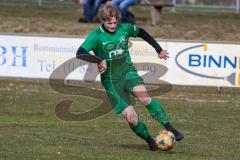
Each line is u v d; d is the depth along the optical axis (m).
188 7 116.38
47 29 85.19
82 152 33.06
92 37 32.25
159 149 33.41
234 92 62.56
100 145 35.47
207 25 92.62
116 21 32.22
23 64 63.44
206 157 32.59
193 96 60.06
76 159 31.19
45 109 50.44
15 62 63.50
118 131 40.88
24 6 113.88
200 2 117.38
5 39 63.34
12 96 57.03
